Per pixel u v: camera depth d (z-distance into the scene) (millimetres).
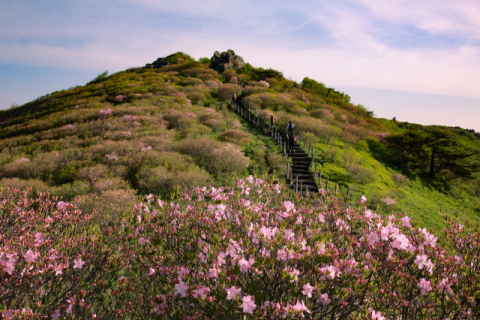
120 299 3178
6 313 2379
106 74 48688
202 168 12375
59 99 33844
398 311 2785
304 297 2535
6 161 14477
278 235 2510
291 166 13844
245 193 3781
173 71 44000
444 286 2428
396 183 15297
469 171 19062
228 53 49375
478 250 2688
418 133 21781
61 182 11398
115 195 7363
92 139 16656
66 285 3211
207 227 3061
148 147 14047
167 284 2836
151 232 3293
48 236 3723
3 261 2744
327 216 3217
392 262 2617
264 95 28906
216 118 21531
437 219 11391
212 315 2480
